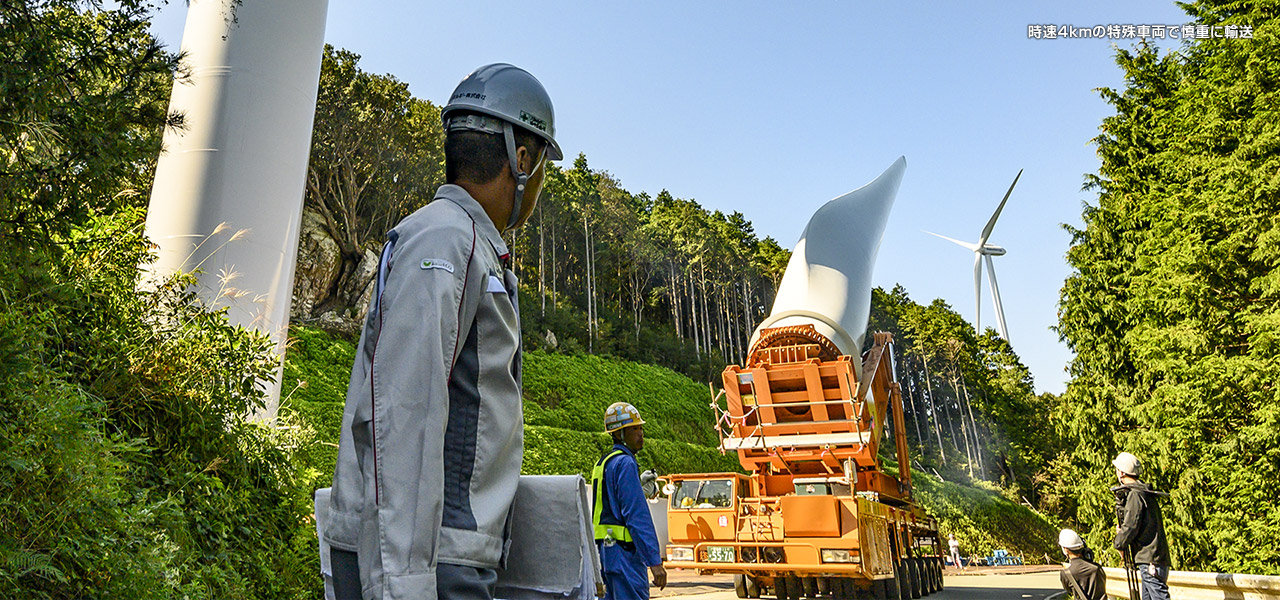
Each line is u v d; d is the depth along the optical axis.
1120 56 17.55
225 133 7.33
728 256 99.00
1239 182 11.28
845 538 12.50
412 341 1.31
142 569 3.74
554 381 55.59
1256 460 10.30
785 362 14.33
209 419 5.27
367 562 1.25
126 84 4.05
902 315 101.12
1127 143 16.84
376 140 53.97
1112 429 14.66
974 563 45.69
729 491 13.52
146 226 6.34
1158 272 12.48
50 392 3.64
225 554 4.76
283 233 7.54
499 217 1.69
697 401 67.06
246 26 7.58
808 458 14.30
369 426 1.33
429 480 1.26
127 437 4.69
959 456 89.88
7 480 3.21
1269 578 6.86
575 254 89.12
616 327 81.62
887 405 16.56
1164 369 12.05
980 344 102.81
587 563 1.48
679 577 21.55
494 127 1.68
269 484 5.66
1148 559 6.75
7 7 3.48
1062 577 7.84
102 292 5.07
